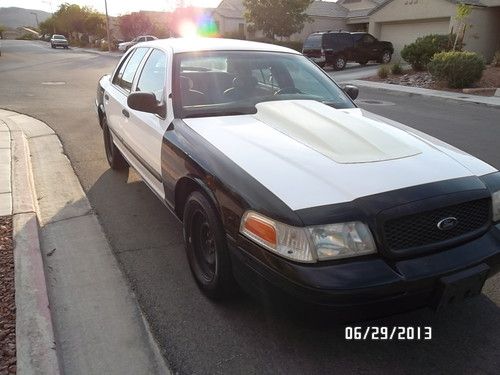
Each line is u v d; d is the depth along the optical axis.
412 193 2.50
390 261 2.41
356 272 2.32
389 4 26.09
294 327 3.00
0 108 10.70
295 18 29.56
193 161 3.10
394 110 11.95
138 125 4.34
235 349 2.81
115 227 4.43
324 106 3.77
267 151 2.91
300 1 29.17
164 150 3.60
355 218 2.38
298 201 2.43
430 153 3.00
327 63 23.16
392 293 2.35
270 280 2.45
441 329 2.99
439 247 2.52
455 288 2.46
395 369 2.67
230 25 41.78
